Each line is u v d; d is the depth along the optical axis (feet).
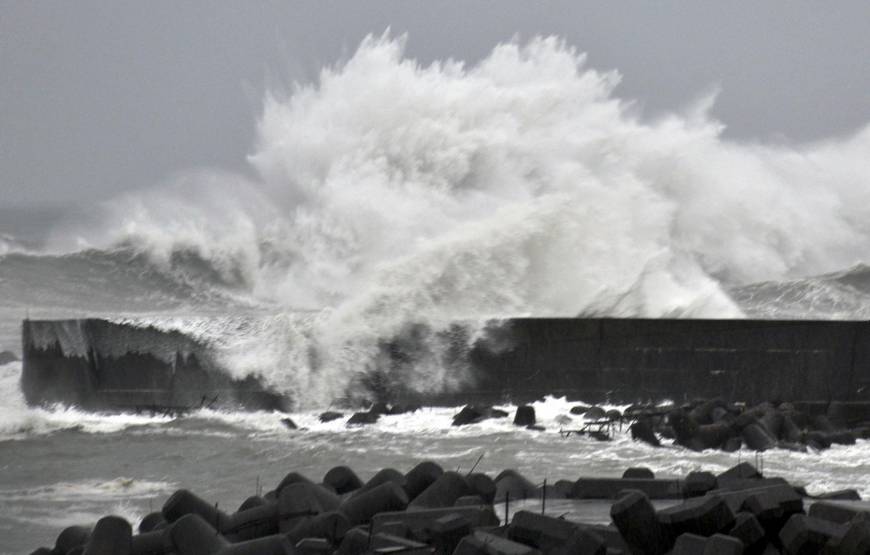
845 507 112.57
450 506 126.82
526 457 204.44
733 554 100.27
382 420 242.37
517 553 101.04
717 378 250.57
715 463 199.72
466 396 253.85
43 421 241.55
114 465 201.46
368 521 123.85
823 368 250.37
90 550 115.75
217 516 125.18
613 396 251.19
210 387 253.65
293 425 237.45
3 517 161.89
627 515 106.22
